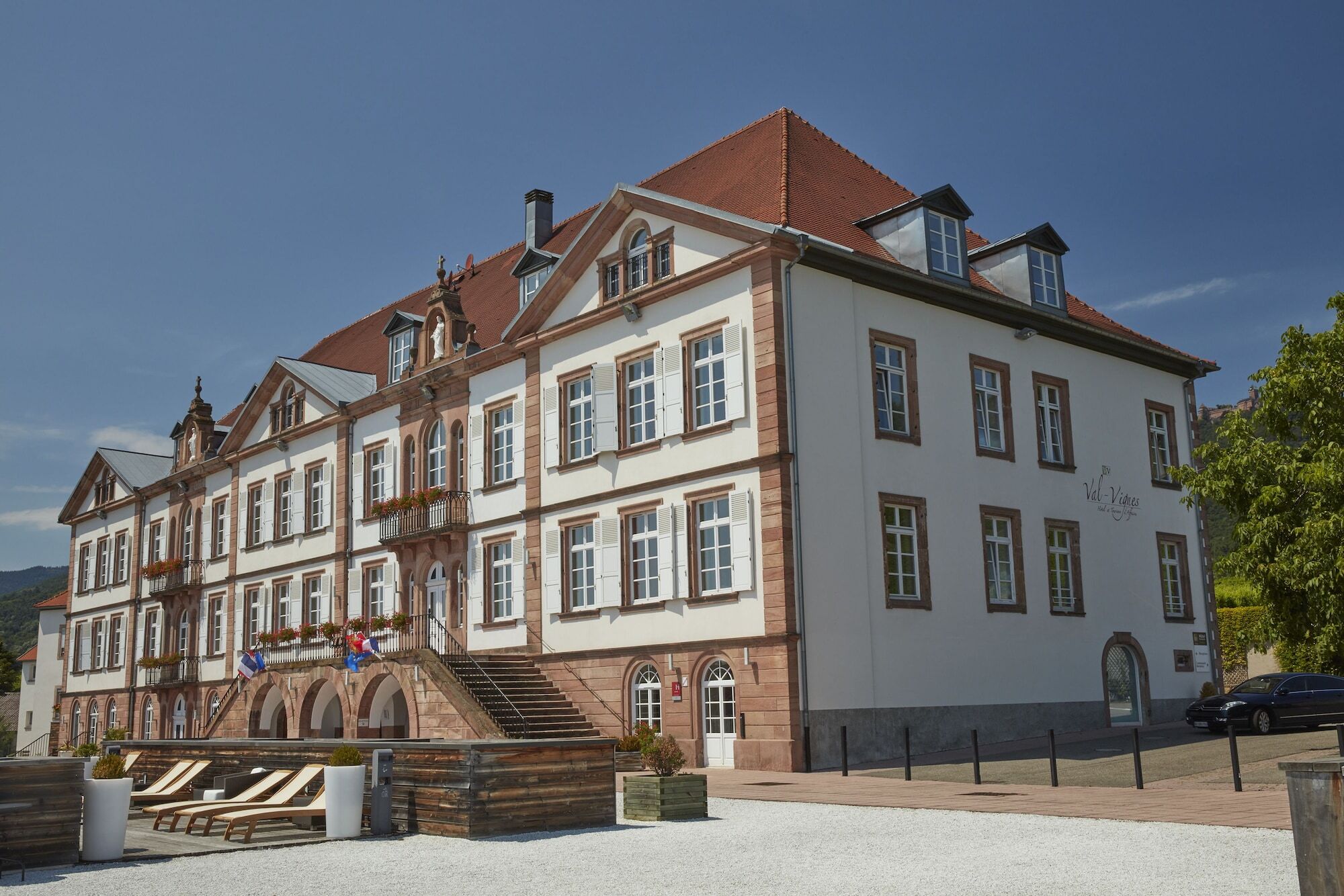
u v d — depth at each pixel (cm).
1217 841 1176
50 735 6066
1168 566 3256
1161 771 1859
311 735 3212
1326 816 705
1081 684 2877
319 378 3919
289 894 1048
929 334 2719
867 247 2703
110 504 5403
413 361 3547
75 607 5709
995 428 2850
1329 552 2294
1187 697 3172
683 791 1537
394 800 1498
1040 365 2989
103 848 1284
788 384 2406
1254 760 1916
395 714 3353
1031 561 2831
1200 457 2581
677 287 2611
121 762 1345
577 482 2856
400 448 3531
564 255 2912
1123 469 3164
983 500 2748
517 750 1430
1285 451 2442
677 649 2516
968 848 1194
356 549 3662
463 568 3212
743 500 2416
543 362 3008
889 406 2617
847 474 2477
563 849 1277
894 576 2533
